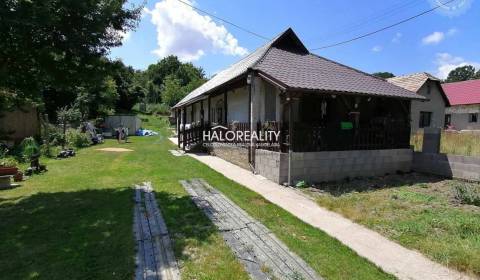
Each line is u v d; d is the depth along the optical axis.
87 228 4.98
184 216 5.63
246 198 7.03
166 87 62.34
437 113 24.61
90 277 3.52
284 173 8.64
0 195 7.08
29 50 5.83
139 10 6.88
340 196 7.46
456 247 4.42
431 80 23.88
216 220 5.46
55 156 13.80
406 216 5.90
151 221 5.33
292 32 13.94
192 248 4.32
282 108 9.22
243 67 13.41
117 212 5.80
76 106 24.91
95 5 6.08
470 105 27.16
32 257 3.99
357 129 9.88
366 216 5.85
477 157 9.19
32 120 16.64
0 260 3.92
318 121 11.55
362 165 9.87
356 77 11.72
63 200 6.64
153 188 7.76
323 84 9.50
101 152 15.77
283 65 10.87
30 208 6.05
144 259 3.96
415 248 4.51
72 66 6.54
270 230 5.08
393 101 12.13
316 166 9.02
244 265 3.87
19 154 12.20
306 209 6.36
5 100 6.61
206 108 19.09
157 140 24.39
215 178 9.09
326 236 4.93
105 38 6.57
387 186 8.74
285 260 4.04
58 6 5.66
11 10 5.00
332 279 3.62
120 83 48.28
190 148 16.22
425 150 10.75
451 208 6.48
